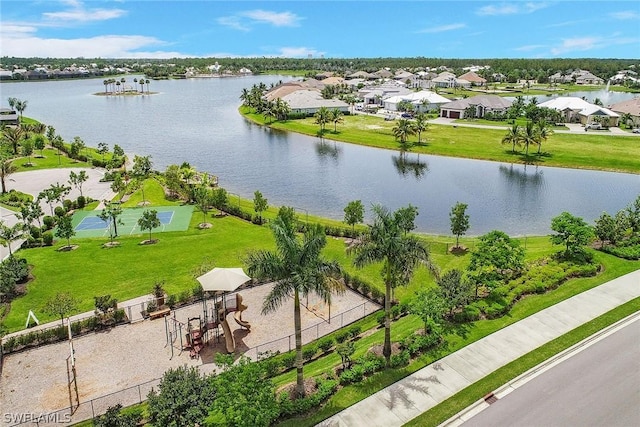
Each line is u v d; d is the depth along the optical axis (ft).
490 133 361.92
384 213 86.48
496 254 112.47
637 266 126.82
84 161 287.07
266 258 74.28
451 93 638.53
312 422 72.74
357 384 81.56
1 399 81.56
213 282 96.73
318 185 239.91
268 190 231.91
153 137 377.71
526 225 180.55
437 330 92.68
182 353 94.48
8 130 304.71
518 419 72.23
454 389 79.41
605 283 117.08
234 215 187.01
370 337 98.84
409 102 490.49
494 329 97.71
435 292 99.30
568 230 128.67
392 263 83.97
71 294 118.42
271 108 448.65
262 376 75.10
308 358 92.43
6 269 119.75
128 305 111.96
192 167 260.83
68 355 94.07
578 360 86.43
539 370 83.97
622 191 225.15
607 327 96.63
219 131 406.00
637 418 71.72
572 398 76.48
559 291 113.91
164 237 159.74
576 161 276.21
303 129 397.39
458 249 148.05
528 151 298.97
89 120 467.93
